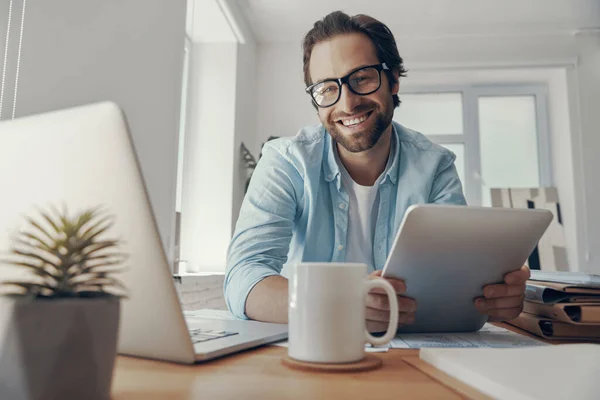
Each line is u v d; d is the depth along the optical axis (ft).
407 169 3.86
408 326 2.27
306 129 4.08
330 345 1.47
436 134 12.50
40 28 3.66
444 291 2.15
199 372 1.38
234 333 1.93
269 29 11.86
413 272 2.03
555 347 1.63
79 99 4.24
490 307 2.24
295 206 3.71
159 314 1.42
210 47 10.58
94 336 0.98
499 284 2.23
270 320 2.43
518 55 11.88
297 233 3.84
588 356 1.47
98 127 1.37
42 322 0.93
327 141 3.92
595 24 11.45
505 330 2.48
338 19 3.74
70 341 0.95
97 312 0.99
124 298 1.07
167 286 1.39
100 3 4.60
